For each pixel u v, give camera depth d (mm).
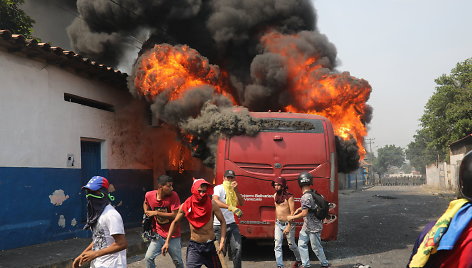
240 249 6777
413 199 28297
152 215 6051
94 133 11781
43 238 9609
